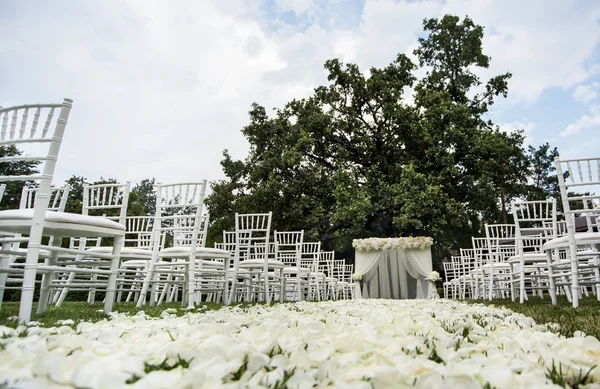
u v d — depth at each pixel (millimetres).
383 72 14797
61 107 2164
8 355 974
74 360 930
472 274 7594
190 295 3627
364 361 971
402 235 13484
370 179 13492
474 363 971
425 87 15172
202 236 4703
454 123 13664
